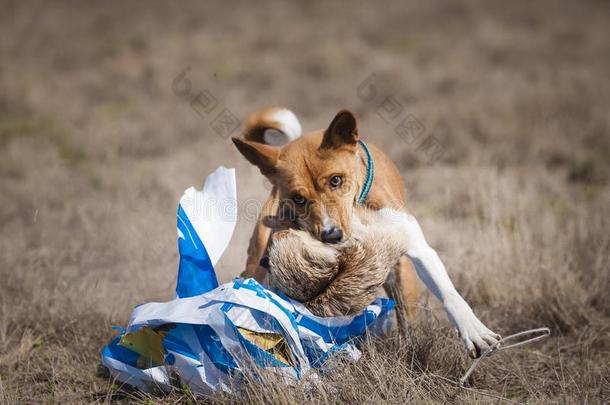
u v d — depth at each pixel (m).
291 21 36.12
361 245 6.22
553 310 8.27
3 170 16.22
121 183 14.70
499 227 10.16
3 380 7.12
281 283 6.23
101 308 8.49
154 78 25.45
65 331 8.02
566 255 9.62
